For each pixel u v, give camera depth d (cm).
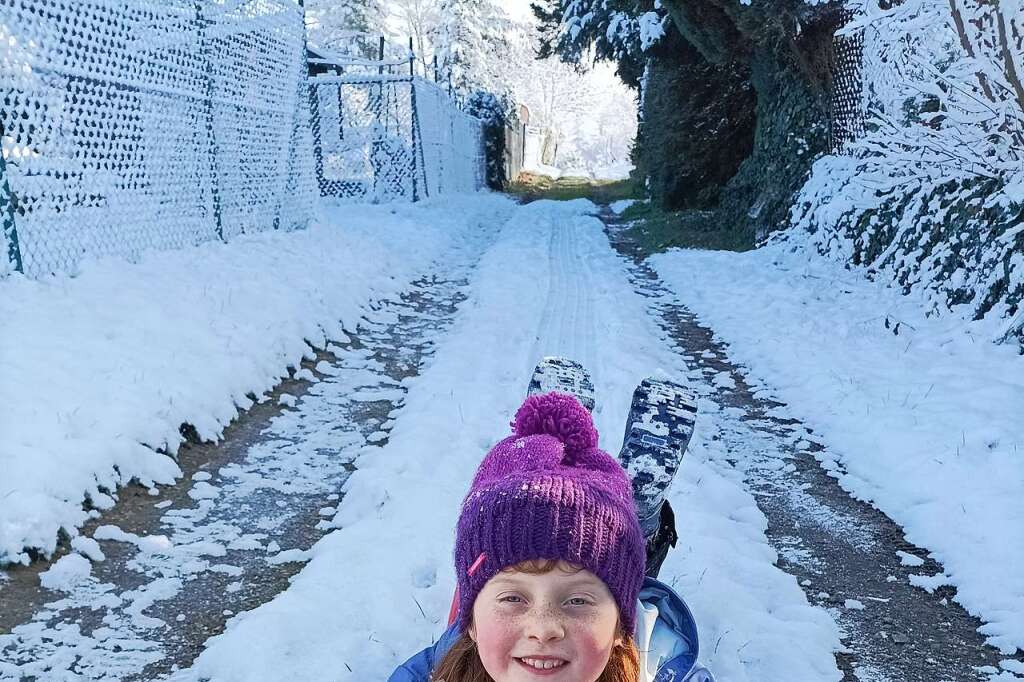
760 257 1145
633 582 112
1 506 349
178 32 784
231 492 440
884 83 966
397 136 1909
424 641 300
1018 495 406
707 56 1395
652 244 1466
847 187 1055
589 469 121
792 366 672
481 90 3366
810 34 1148
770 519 429
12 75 574
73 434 416
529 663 104
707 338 807
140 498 417
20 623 310
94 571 350
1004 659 309
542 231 1644
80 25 638
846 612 342
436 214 1692
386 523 387
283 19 1032
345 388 623
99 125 667
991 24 664
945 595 356
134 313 583
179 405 488
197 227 829
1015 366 594
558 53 2078
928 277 809
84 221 647
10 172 574
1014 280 671
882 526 421
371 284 931
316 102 1866
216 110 863
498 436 521
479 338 743
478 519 110
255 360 597
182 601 334
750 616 321
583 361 691
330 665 281
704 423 565
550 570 105
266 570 362
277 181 1020
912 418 520
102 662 291
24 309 530
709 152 1761
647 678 138
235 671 280
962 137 737
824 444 532
